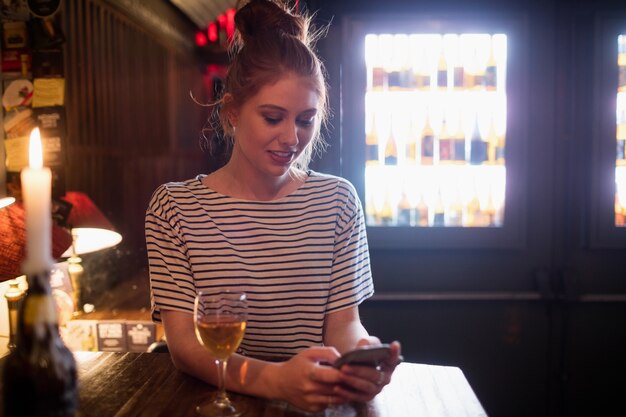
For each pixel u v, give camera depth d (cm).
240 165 148
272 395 114
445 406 116
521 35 274
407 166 279
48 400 83
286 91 130
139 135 451
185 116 576
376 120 278
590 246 279
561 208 282
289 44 134
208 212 145
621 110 275
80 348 239
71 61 326
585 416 286
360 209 159
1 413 95
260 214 147
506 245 281
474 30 274
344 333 143
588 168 279
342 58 276
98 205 364
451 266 287
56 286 233
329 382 107
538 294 281
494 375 287
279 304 145
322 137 279
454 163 279
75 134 332
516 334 285
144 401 116
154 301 140
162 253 142
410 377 132
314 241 149
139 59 452
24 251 174
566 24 276
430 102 277
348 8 276
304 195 153
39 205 71
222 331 107
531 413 288
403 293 286
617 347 283
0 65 251
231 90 141
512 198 279
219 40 588
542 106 279
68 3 322
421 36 275
